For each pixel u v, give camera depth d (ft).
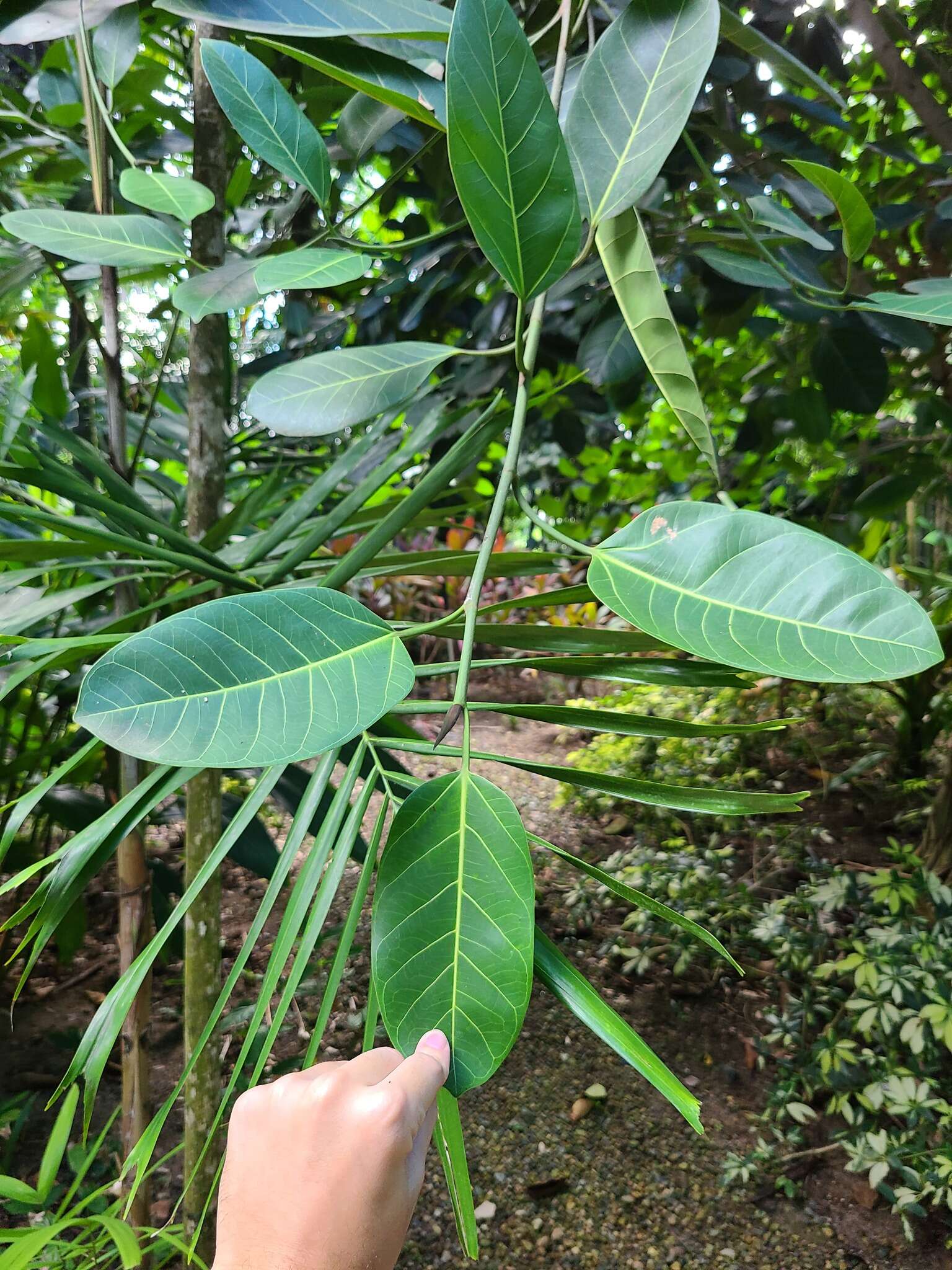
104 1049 2.01
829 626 1.44
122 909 3.83
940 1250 5.12
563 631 2.47
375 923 1.55
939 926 6.51
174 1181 5.26
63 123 3.82
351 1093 1.65
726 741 10.91
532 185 1.66
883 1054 6.03
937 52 4.94
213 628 1.39
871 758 10.07
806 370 5.43
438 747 1.92
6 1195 3.44
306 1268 1.56
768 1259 5.08
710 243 3.73
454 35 1.53
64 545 2.68
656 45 2.00
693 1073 6.59
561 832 10.48
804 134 3.71
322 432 2.04
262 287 1.81
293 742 1.32
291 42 2.20
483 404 3.23
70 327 4.76
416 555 3.38
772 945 7.20
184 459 5.35
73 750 5.98
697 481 8.85
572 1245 5.17
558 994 1.62
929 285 2.21
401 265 5.31
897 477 5.39
